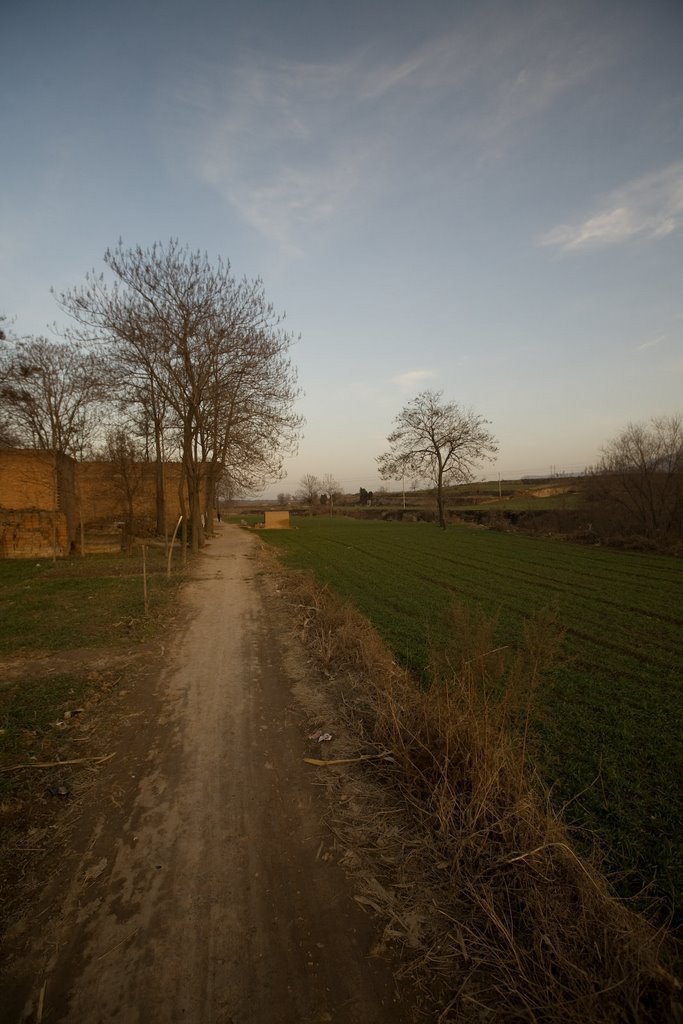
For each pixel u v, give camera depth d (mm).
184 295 21438
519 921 2844
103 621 9750
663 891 3312
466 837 3293
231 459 27078
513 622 10820
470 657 4992
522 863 3074
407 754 4234
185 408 23344
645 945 2596
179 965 2598
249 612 11227
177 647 8391
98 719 5539
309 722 5512
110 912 2932
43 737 5043
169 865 3324
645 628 10492
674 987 2418
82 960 2621
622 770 4895
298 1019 2324
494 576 17672
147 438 27453
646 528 27766
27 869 3271
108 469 32344
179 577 15898
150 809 3939
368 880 3195
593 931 2670
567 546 28125
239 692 6398
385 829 3674
